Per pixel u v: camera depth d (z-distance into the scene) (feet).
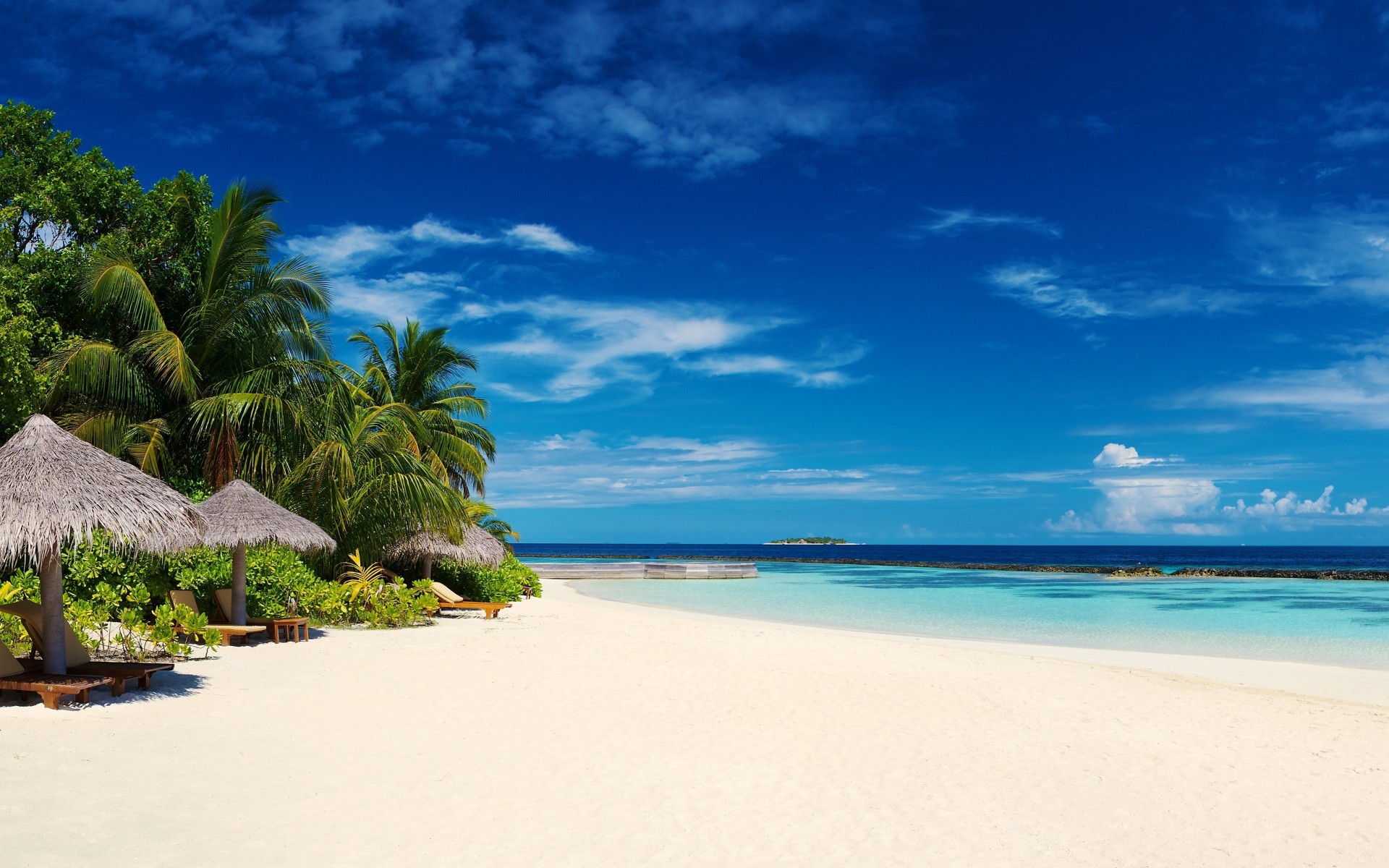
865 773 23.32
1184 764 25.76
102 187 61.26
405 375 87.45
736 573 173.47
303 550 43.70
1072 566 261.65
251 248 60.49
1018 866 17.38
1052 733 29.01
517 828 18.03
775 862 16.94
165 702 27.30
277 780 20.18
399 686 32.40
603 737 26.02
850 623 78.54
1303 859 18.49
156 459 53.31
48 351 52.80
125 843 15.57
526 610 72.74
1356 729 32.04
